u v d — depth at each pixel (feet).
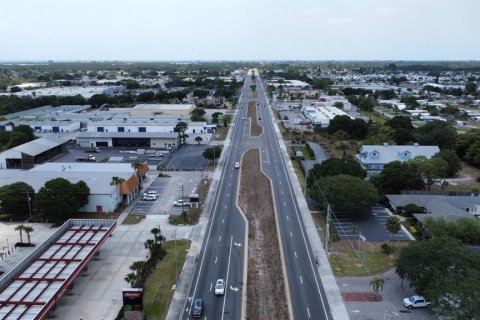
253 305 191.72
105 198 302.66
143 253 242.17
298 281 212.84
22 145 439.22
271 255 241.14
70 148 510.99
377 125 562.25
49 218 290.56
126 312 181.16
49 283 186.91
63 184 286.05
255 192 349.82
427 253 190.19
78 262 206.49
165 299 195.83
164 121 609.42
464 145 451.12
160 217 296.10
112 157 458.50
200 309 182.70
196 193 345.51
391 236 266.98
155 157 464.65
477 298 158.71
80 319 179.22
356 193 285.64
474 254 192.03
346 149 488.85
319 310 187.93
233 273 220.64
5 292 179.83
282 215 302.04
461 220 246.68
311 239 262.88
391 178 330.95
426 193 329.52
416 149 415.64
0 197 289.33
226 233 270.46
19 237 263.70
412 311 186.70
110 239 260.01
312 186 329.93
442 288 170.09
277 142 539.29
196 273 220.02
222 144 528.22
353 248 250.37
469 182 378.12
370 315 183.83
